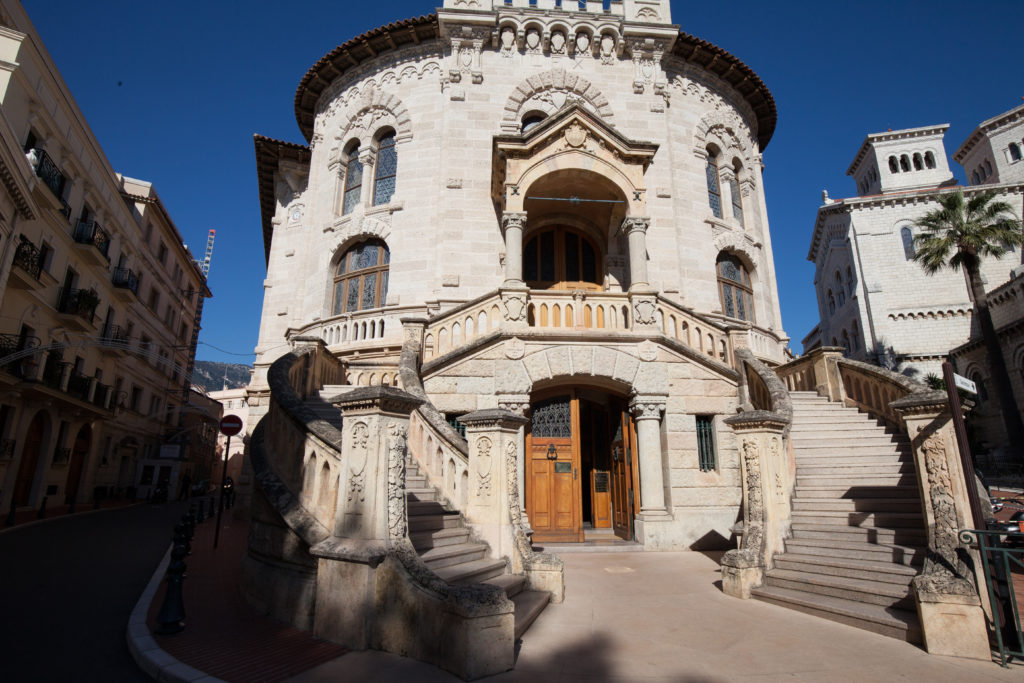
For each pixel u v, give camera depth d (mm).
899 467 9906
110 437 29469
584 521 15938
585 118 14164
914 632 5926
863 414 12328
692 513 12305
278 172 23031
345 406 6188
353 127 19484
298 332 18812
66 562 10531
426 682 4605
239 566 9992
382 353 16000
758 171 21422
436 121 17984
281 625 6234
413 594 5266
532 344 12422
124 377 30578
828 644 5875
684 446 12609
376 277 17672
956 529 6184
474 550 7480
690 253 17703
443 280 16047
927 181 51531
